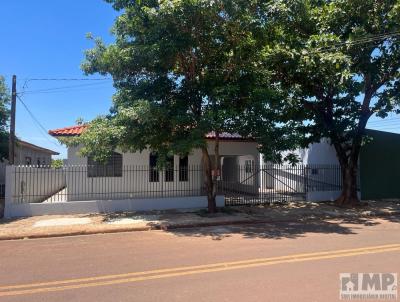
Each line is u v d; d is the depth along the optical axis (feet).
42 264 25.18
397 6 46.32
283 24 49.67
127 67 45.03
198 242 32.83
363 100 59.21
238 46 46.19
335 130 59.52
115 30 46.50
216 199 57.98
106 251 29.37
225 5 41.11
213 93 43.45
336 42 48.37
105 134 43.06
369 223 44.78
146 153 60.34
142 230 40.81
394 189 73.00
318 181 70.23
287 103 53.83
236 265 23.90
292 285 19.47
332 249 28.78
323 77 50.80
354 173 61.00
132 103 44.24
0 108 70.85
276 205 59.72
